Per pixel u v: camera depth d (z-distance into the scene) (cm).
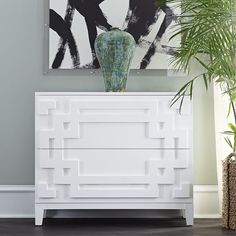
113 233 335
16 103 396
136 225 363
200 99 398
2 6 397
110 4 395
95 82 397
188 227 355
